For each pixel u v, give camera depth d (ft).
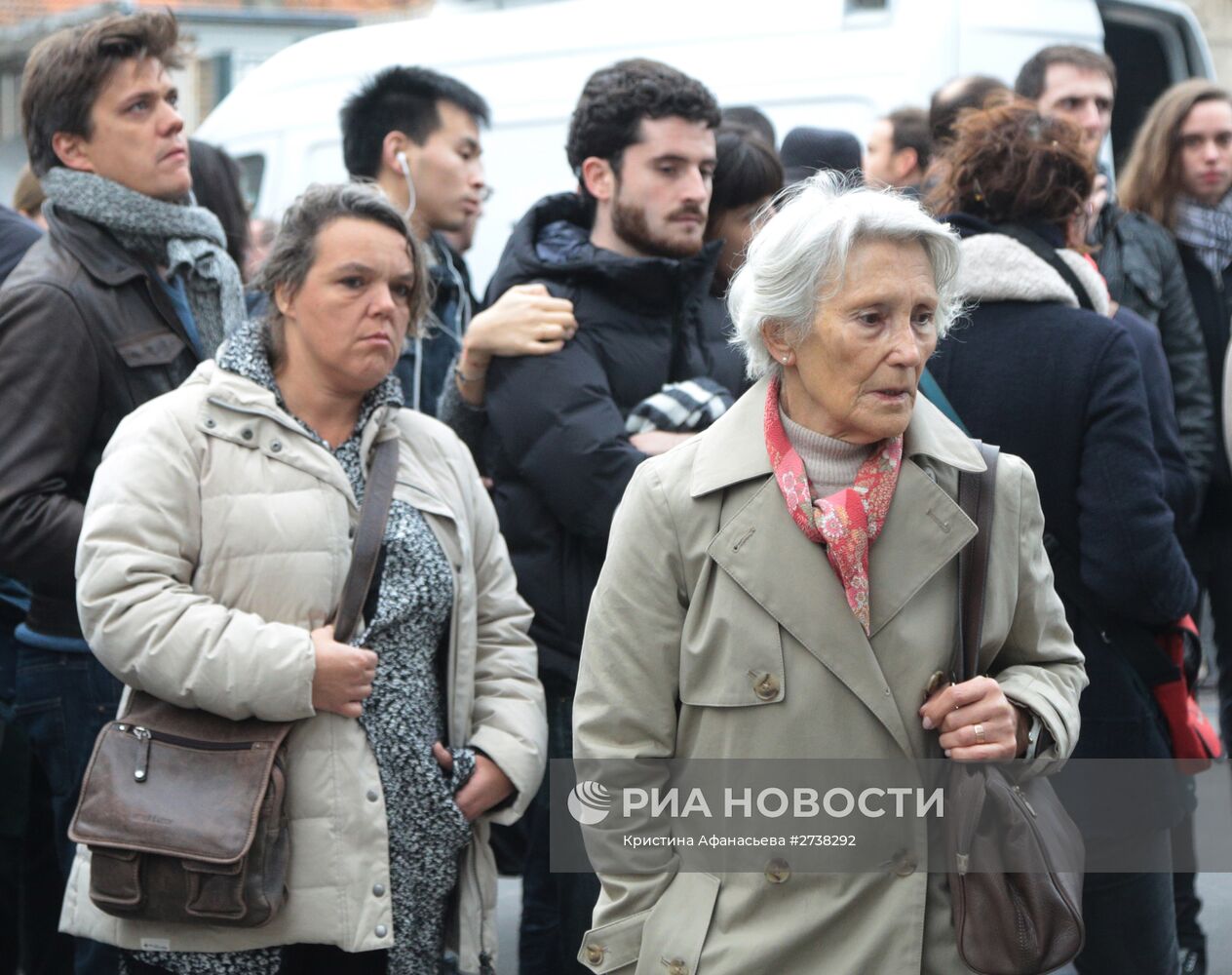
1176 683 14.96
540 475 16.31
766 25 29.43
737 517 11.05
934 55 28.09
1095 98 25.43
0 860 18.35
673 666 11.33
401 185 22.48
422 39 32.68
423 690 14.03
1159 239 24.64
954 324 15.10
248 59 81.25
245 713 13.08
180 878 12.80
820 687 10.86
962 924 10.59
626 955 11.28
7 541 14.97
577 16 31.14
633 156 17.13
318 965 13.75
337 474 13.80
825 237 10.63
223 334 16.90
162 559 13.29
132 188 16.48
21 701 16.11
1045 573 11.57
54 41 16.61
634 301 16.93
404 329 14.40
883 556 10.97
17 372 15.31
